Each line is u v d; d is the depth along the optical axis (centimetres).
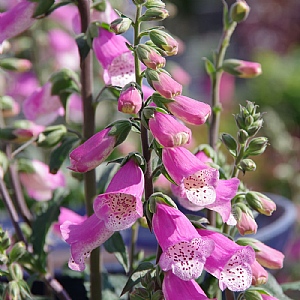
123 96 49
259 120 58
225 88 219
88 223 52
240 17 68
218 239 52
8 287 59
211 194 50
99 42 60
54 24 111
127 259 62
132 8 104
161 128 49
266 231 78
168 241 49
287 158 167
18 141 71
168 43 51
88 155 51
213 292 59
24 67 79
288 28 276
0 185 70
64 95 69
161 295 51
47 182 77
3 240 61
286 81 235
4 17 61
